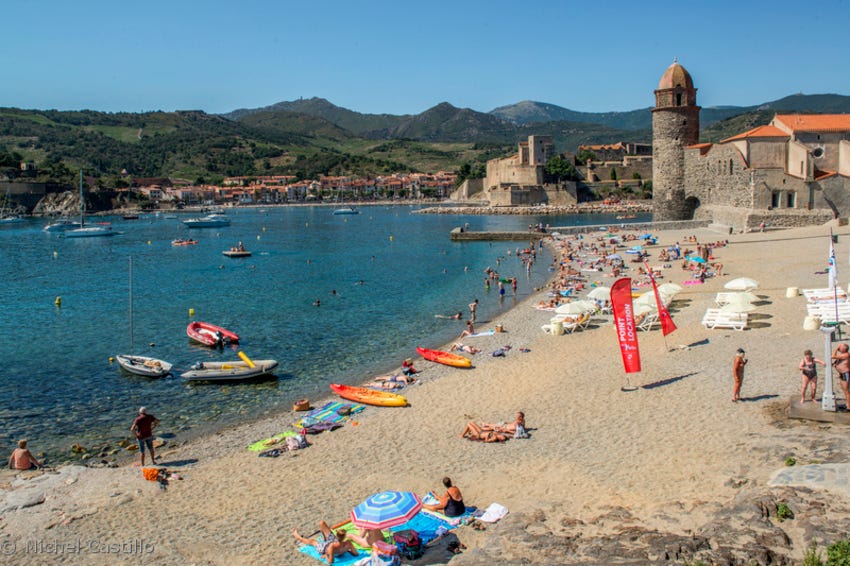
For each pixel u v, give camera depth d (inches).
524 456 1034.7
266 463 1085.8
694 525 714.8
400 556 750.5
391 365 1718.8
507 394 1362.0
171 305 2696.9
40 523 878.4
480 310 2425.0
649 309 1782.7
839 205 3816.4
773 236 3457.2
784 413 1053.8
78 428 1343.5
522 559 684.1
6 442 1274.6
